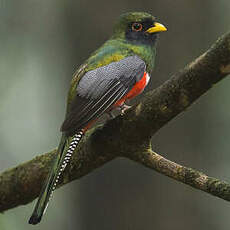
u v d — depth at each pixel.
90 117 8.98
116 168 12.34
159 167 8.16
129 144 8.27
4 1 14.88
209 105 12.97
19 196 8.99
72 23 12.59
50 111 16.88
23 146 16.52
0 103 15.82
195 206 12.30
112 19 12.34
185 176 7.93
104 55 10.06
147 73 10.52
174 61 12.23
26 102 16.27
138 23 10.71
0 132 16.09
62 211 15.65
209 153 12.92
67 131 8.59
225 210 14.14
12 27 15.06
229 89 13.59
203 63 7.43
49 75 16.11
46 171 8.77
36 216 7.99
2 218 12.34
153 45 10.79
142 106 7.96
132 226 12.26
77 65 12.58
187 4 12.39
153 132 8.11
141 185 12.27
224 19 13.48
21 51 15.30
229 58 7.29
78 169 8.70
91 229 12.52
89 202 12.52
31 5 15.04
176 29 12.32
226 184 7.66
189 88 7.62
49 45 15.41
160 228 12.21
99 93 9.53
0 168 16.14
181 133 12.45
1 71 15.41
